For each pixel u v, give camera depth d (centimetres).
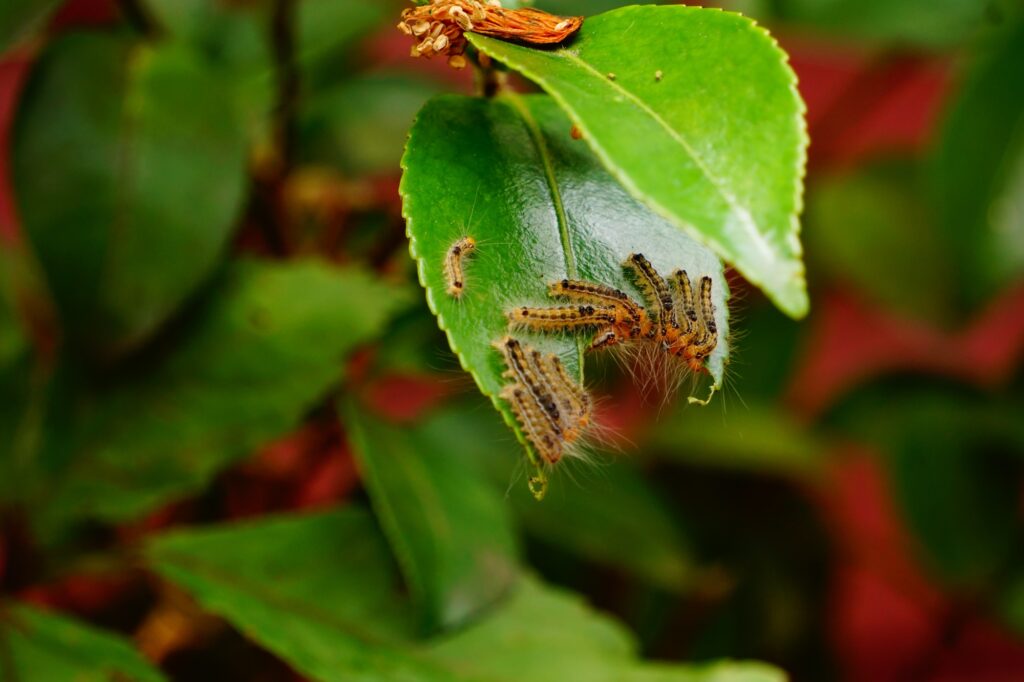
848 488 158
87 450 71
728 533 100
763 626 101
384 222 76
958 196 84
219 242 70
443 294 61
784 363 105
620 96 60
